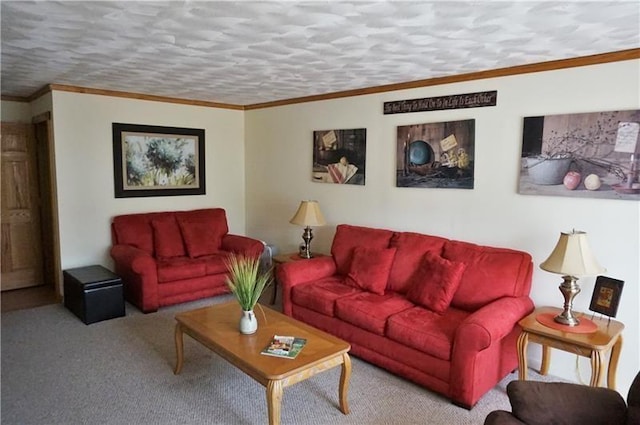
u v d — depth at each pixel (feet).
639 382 5.82
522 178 10.66
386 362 9.97
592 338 8.11
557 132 10.02
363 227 13.78
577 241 8.50
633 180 9.01
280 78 12.85
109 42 9.15
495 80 11.03
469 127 11.60
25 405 8.64
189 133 17.71
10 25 8.04
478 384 8.66
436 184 12.45
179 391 9.29
